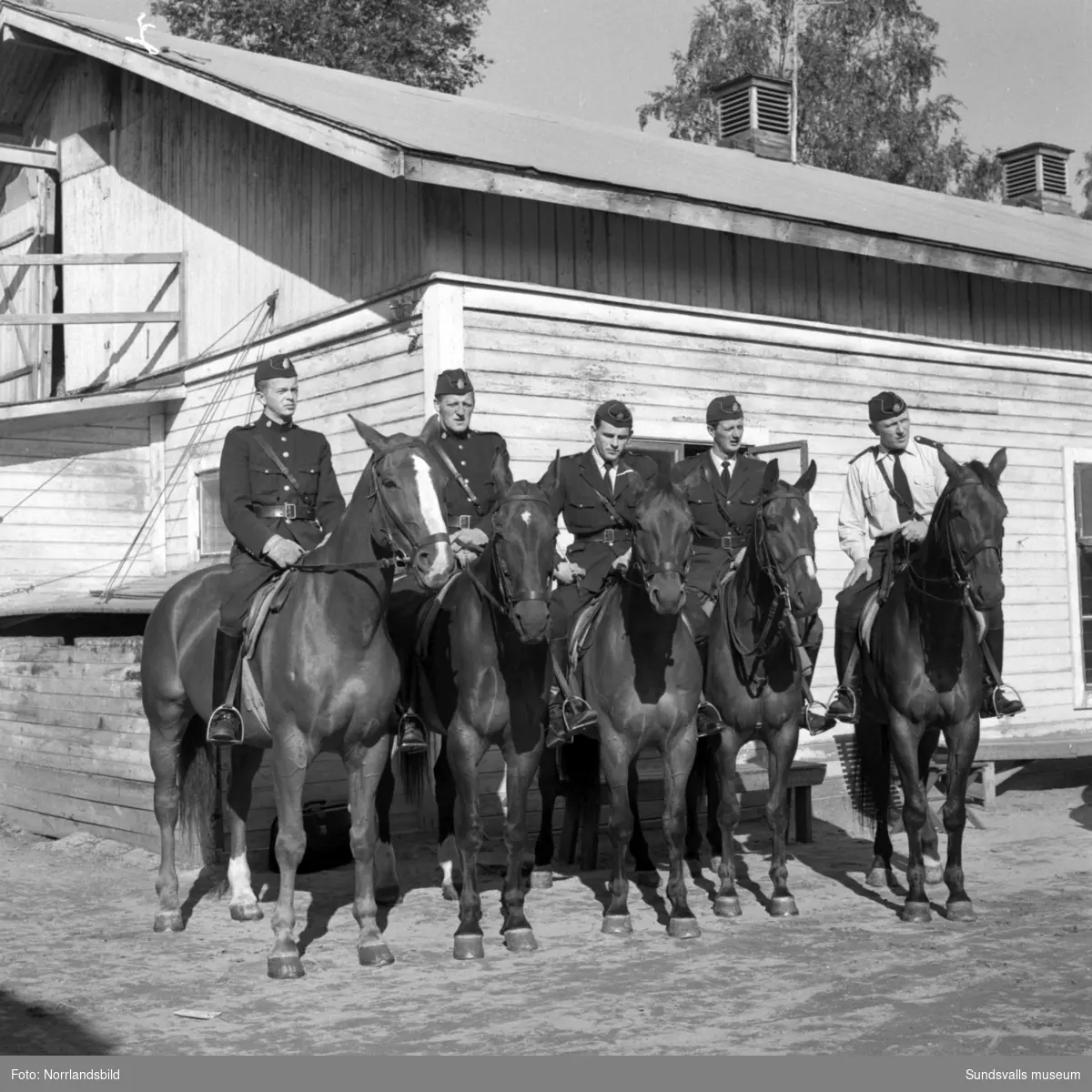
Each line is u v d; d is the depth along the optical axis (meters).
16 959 6.73
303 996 5.98
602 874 9.16
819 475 12.22
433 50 30.94
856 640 8.12
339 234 11.25
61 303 15.98
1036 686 13.66
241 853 7.78
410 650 7.45
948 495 6.99
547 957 6.67
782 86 17.80
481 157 9.62
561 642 7.53
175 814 7.61
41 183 15.83
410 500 6.02
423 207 10.15
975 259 12.37
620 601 7.16
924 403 13.02
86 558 13.61
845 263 12.52
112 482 13.73
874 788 8.48
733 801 7.64
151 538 13.87
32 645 11.73
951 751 7.49
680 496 6.68
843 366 12.43
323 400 11.38
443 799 8.27
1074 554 14.02
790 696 7.53
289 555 6.61
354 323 10.97
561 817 10.60
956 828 7.44
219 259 13.03
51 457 13.46
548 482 6.40
